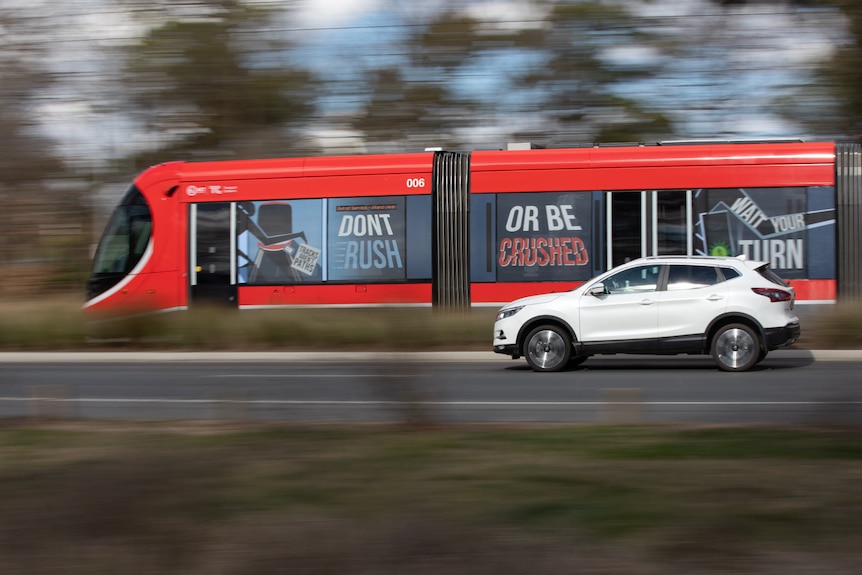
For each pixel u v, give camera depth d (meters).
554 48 22.06
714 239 19.23
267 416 10.24
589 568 4.19
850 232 18.94
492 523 4.80
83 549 4.54
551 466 6.21
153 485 5.54
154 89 23.73
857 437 7.33
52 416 9.99
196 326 20.16
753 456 6.51
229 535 4.65
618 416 8.91
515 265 19.86
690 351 15.34
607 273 15.76
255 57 25.91
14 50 19.31
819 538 4.51
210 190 20.95
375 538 4.56
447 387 13.03
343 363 16.52
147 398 12.72
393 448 6.94
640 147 19.64
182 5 24.97
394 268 20.22
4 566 4.40
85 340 20.88
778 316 15.12
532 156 19.97
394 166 20.34
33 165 19.73
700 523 4.75
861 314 18.08
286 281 20.56
